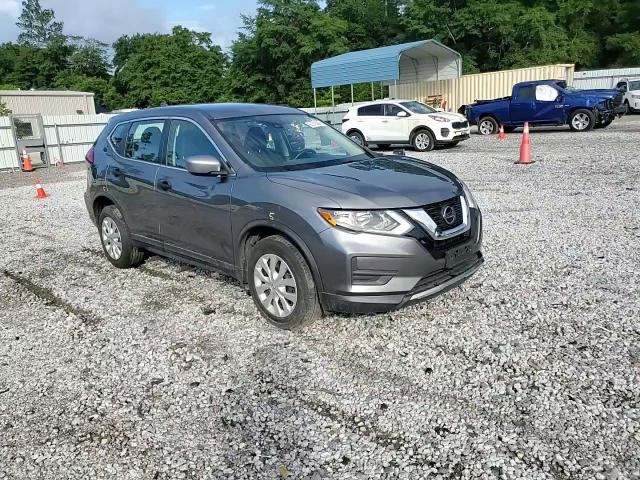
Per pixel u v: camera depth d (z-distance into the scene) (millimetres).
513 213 7789
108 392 3623
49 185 14375
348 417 3191
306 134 5230
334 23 46344
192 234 4926
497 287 4949
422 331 4180
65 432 3219
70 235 8109
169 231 5191
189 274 5852
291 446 2973
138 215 5551
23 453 3053
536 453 2793
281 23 46000
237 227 4430
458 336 4066
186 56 58438
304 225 3939
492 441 2904
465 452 2836
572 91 20219
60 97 35969
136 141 5684
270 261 4312
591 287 4836
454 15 43000
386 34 50781
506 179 10547
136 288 5547
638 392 3248
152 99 57312
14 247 7559
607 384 3346
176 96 56250
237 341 4219
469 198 4496
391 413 3199
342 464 2809
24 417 3396
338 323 4395
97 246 7336
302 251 4016
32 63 74188
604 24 44500
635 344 3801
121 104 62656
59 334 4570
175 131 5207
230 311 4793
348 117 18766
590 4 43562
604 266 5352
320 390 3482
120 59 80375
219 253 4719
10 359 4176
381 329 4250
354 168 4531
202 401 3447
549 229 6812
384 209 3818
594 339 3900
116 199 5789
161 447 3033
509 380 3455
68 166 20438
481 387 3402
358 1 51688
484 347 3881
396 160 4965
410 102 18203
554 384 3379
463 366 3654
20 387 3756
